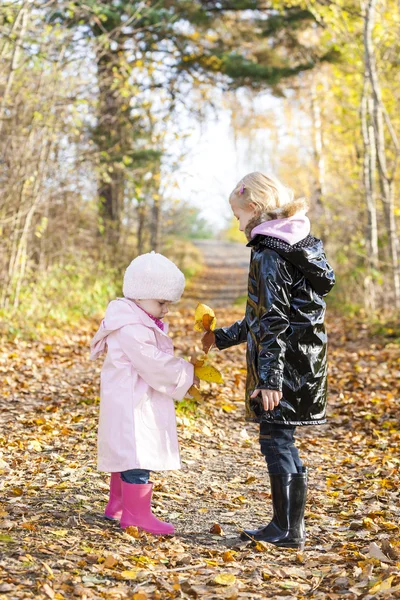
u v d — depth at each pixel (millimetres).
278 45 21859
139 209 20391
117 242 19266
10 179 11281
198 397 3760
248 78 20016
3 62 11359
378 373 9102
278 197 3631
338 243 19109
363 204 17875
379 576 3137
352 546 3625
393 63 15812
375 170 18234
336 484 4918
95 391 7312
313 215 20906
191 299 25594
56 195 13766
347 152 20891
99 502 4043
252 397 3508
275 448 3643
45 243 14281
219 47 20422
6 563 2957
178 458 3705
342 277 18750
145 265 3725
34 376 8102
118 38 17125
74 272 15188
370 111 16094
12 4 10188
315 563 3365
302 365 3539
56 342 10719
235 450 5719
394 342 11570
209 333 3904
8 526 3418
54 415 6254
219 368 9195
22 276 11984
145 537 3555
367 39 13164
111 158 15906
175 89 19547
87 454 5035
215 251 52281
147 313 3760
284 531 3629
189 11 18406
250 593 2953
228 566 3289
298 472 3688
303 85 23234
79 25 12984
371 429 6566
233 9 20203
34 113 11219
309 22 20281
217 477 4934
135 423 3586
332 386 8602
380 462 5465
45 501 3943
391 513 4219
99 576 2992
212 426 6375
